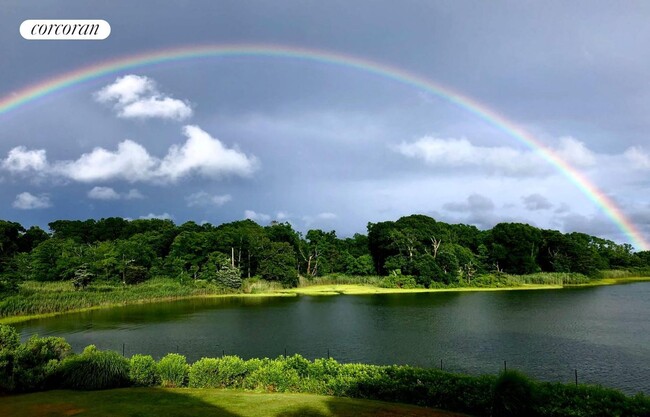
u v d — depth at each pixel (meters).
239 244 112.69
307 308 67.81
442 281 108.88
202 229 136.75
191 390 18.97
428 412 15.80
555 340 40.12
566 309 64.12
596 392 15.10
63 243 108.44
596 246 168.12
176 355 21.45
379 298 83.88
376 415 15.22
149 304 75.25
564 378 28.19
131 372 20.34
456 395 16.44
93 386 19.23
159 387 19.89
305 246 132.75
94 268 92.19
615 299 78.31
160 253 122.56
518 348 36.62
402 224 137.00
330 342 39.62
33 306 59.25
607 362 32.00
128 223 157.00
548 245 139.00
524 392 15.00
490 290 102.12
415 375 18.00
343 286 113.50
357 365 19.78
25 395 18.05
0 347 19.58
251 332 45.47
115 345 38.94
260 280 103.94
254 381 19.62
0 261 72.50
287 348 37.19
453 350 35.94
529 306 68.19
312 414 15.28
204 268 104.38
